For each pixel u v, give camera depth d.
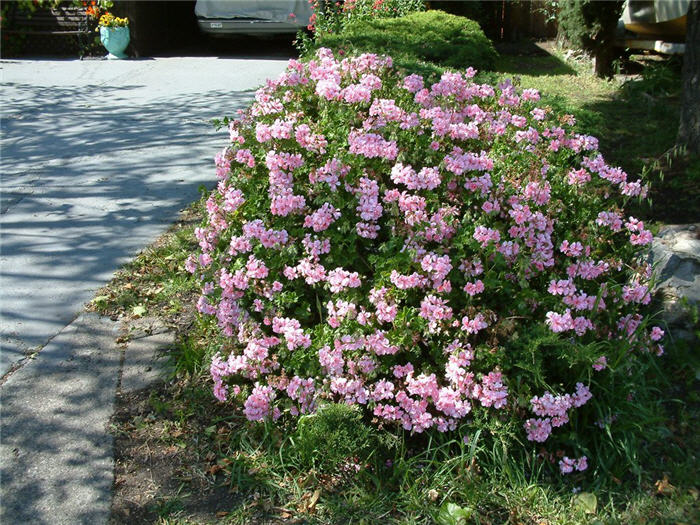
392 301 3.03
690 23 5.71
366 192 3.27
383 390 2.96
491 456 2.96
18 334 3.90
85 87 9.89
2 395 3.38
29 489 2.85
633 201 5.05
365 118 3.61
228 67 11.18
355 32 8.95
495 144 3.79
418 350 3.03
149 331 3.94
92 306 4.20
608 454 3.02
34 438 3.11
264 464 2.99
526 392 2.92
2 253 4.86
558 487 2.94
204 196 4.05
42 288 4.41
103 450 3.06
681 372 3.55
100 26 11.82
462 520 2.70
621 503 2.87
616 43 10.09
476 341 3.12
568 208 3.60
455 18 10.51
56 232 5.20
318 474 2.95
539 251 3.24
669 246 3.92
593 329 3.15
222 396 3.19
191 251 4.86
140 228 5.26
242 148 3.73
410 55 7.70
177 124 7.96
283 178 3.39
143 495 2.86
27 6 12.10
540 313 3.19
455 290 3.17
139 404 3.36
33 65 11.48
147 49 12.55
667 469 3.03
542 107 5.04
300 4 11.66
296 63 4.07
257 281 3.33
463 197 3.36
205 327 3.75
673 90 8.49
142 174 6.38
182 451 3.09
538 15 15.41
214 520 2.74
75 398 3.38
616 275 3.62
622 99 8.43
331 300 3.21
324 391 3.04
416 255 3.09
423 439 3.11
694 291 3.72
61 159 6.80
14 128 7.87
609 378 3.10
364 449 2.97
